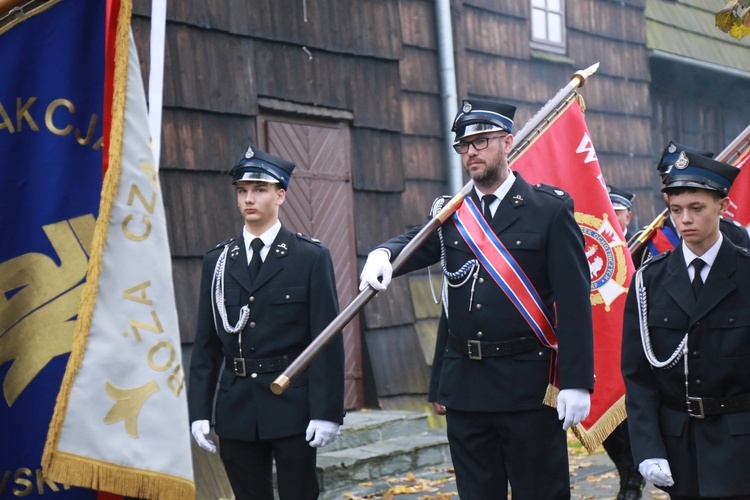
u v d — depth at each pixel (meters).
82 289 2.66
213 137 7.11
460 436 4.18
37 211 2.69
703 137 14.41
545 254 4.09
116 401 2.50
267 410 4.40
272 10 7.59
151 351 2.55
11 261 2.68
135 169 2.59
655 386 3.77
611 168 12.09
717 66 13.84
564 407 3.94
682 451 3.66
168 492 2.53
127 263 2.55
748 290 3.58
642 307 3.74
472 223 4.14
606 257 5.06
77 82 2.71
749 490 3.55
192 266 6.89
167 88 6.85
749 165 5.55
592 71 5.16
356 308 3.73
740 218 5.53
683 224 3.59
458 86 9.74
